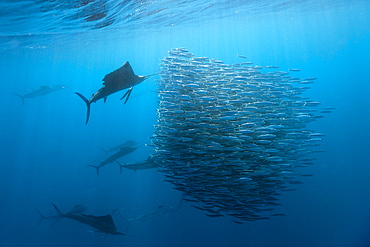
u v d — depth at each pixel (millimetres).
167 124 7434
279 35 43281
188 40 34875
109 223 8188
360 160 20109
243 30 31797
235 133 7035
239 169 6797
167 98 7602
